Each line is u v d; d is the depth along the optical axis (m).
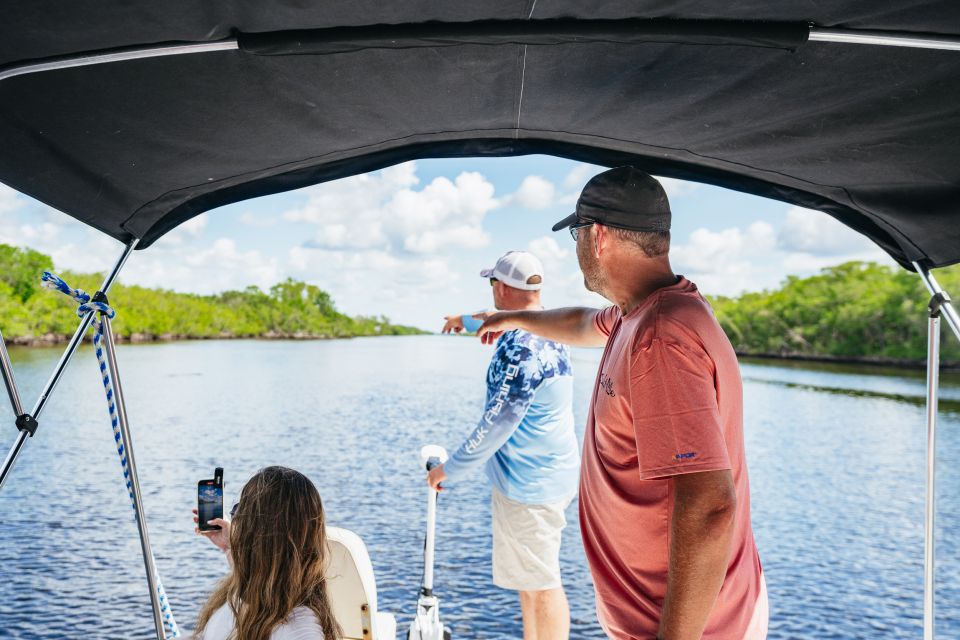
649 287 1.54
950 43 1.29
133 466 2.09
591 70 1.61
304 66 1.56
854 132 1.75
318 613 1.49
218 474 1.90
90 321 1.98
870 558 10.78
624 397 1.50
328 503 11.65
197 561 8.66
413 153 2.18
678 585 1.34
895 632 8.02
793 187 2.16
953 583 9.73
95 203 2.03
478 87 1.72
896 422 21.80
